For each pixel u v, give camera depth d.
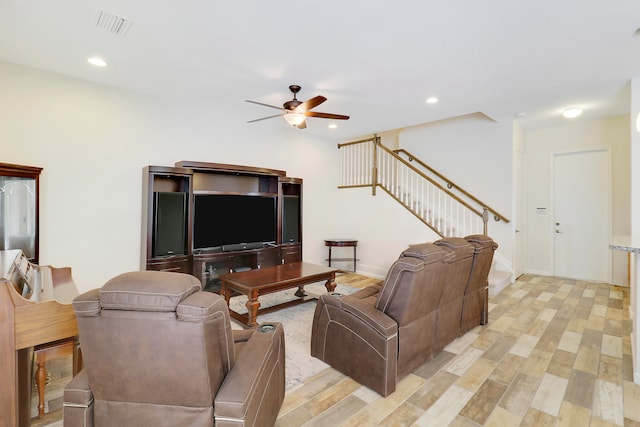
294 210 5.39
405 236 5.52
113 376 1.19
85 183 3.55
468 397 2.08
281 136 5.61
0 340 1.44
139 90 3.85
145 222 3.78
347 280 5.45
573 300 4.14
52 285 2.14
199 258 4.03
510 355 2.66
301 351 2.73
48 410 1.91
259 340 1.63
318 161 6.25
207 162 4.50
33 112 3.23
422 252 2.09
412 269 1.99
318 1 2.13
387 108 4.41
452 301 2.71
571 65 3.07
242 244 4.63
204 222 4.21
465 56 2.90
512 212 5.02
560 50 2.78
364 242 6.13
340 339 2.35
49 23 2.41
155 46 2.77
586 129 5.18
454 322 2.78
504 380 2.28
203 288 4.32
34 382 2.20
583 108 4.45
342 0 2.11
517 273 5.34
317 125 5.43
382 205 5.84
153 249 3.69
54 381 2.25
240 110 4.63
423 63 3.05
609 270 5.01
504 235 5.07
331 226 6.53
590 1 2.11
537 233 5.67
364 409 1.95
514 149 5.08
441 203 5.45
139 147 3.95
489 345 2.84
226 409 1.19
